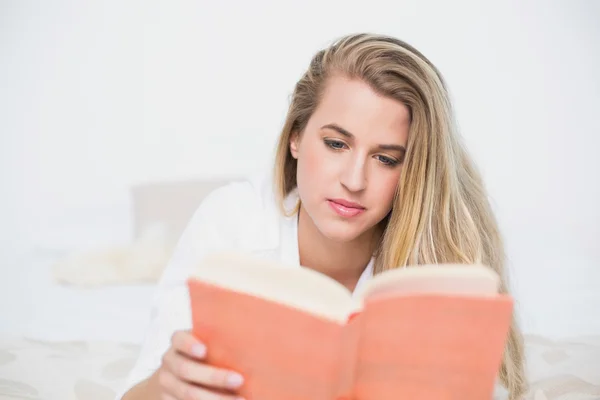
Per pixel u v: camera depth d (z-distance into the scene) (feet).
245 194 3.98
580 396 4.00
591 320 5.69
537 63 9.98
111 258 7.29
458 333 2.29
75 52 9.70
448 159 3.52
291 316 2.18
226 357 2.33
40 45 9.74
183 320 3.43
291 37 9.46
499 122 9.96
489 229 4.05
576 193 9.85
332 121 3.16
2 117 9.72
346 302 2.17
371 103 3.12
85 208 9.63
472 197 3.92
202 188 8.36
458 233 3.66
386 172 3.26
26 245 8.55
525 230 9.37
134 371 3.29
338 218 3.22
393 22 9.65
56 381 4.32
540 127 10.00
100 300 6.40
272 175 3.88
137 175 9.68
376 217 3.30
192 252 3.79
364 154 3.16
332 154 3.20
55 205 9.64
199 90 9.56
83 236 8.83
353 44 3.30
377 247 3.86
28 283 7.00
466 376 2.34
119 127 9.68
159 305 3.60
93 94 9.70
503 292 4.13
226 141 9.57
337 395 2.28
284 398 2.29
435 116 3.37
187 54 9.57
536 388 4.11
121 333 5.38
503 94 9.95
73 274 7.02
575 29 10.00
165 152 9.64
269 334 2.23
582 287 6.79
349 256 3.84
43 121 9.73
